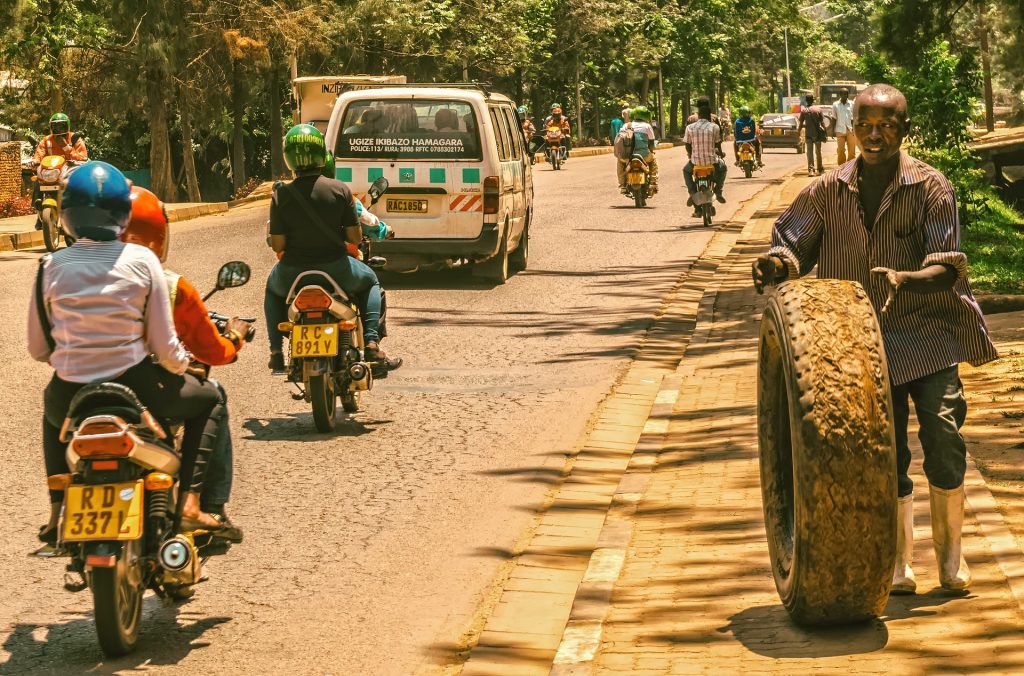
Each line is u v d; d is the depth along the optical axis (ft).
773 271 23.63
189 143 200.75
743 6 425.28
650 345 53.93
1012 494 28.99
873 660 20.39
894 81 102.63
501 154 70.74
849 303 21.70
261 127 266.16
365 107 68.85
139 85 174.50
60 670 22.53
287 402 44.50
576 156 261.03
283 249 39.93
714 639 21.90
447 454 37.47
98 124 241.96
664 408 41.11
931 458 23.00
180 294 23.48
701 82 395.75
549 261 82.53
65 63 176.55
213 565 28.07
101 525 21.50
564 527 30.60
